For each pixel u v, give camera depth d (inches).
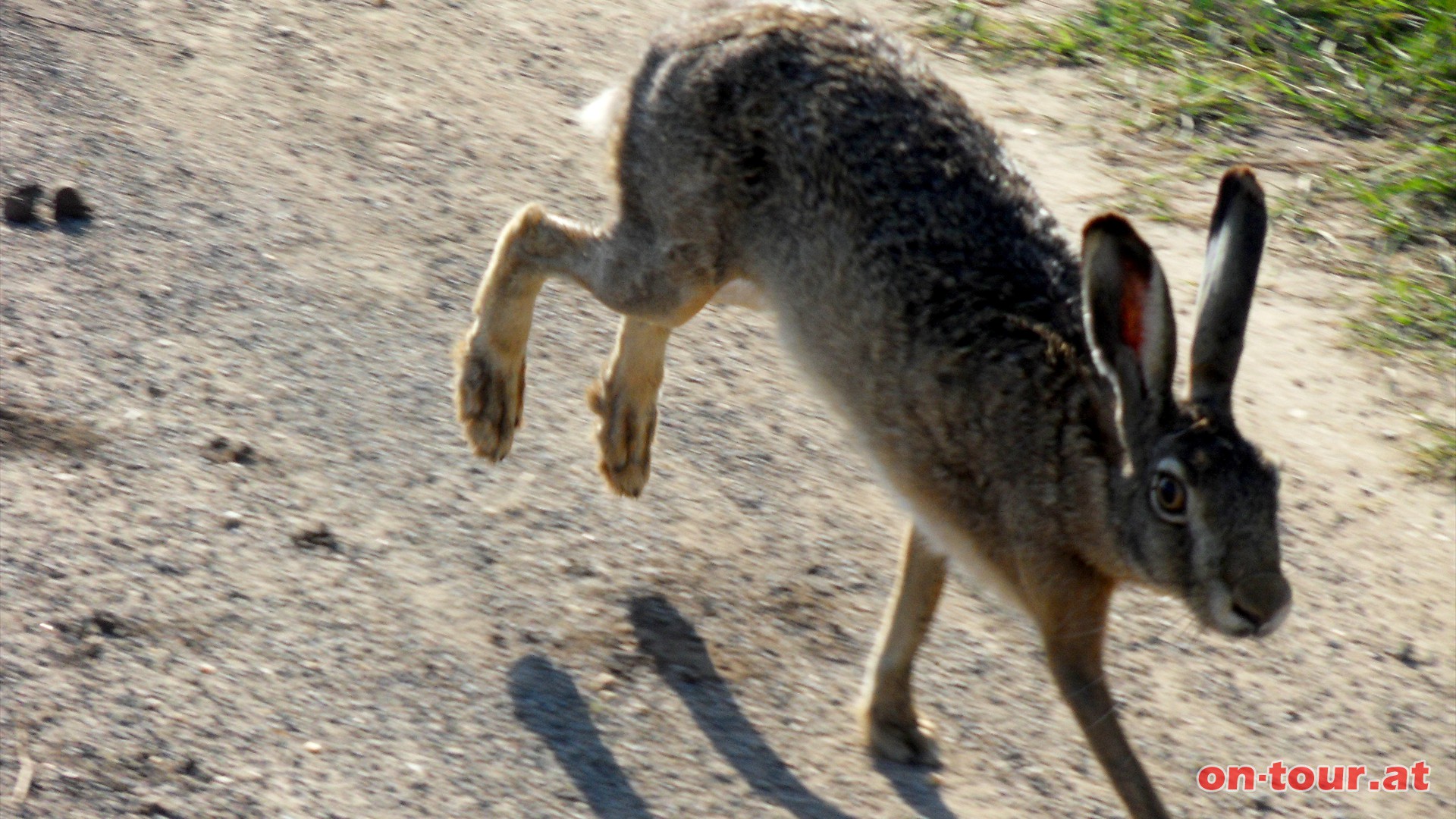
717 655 620.1
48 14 1010.7
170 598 588.1
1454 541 761.6
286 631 584.7
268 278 796.0
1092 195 995.3
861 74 622.8
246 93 969.5
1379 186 1032.8
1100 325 529.3
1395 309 926.4
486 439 692.1
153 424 680.4
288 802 511.2
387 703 562.3
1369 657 681.0
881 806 562.3
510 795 533.0
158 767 514.0
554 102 1033.5
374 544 640.4
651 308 658.2
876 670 591.8
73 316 736.3
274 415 703.1
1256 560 522.0
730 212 629.9
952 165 608.7
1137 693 641.6
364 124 960.3
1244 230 541.6
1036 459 560.1
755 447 751.1
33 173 836.6
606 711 580.1
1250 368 872.3
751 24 642.8
